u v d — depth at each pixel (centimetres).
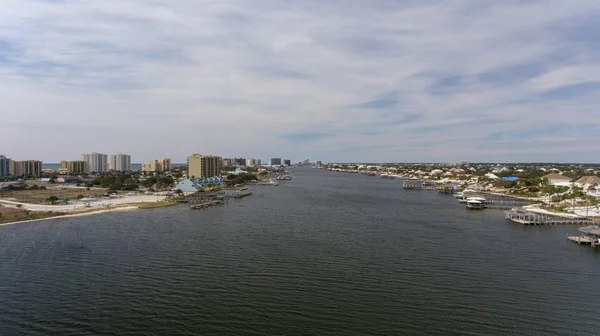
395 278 7306
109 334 5194
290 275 7462
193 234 11462
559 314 5791
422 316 5709
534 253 9269
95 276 7469
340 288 6788
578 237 10738
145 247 9756
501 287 6875
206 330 5291
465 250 9456
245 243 10150
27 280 7275
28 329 5347
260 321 5544
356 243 10119
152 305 6084
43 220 14450
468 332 5244
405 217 14888
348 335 5156
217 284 6981
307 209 17325
